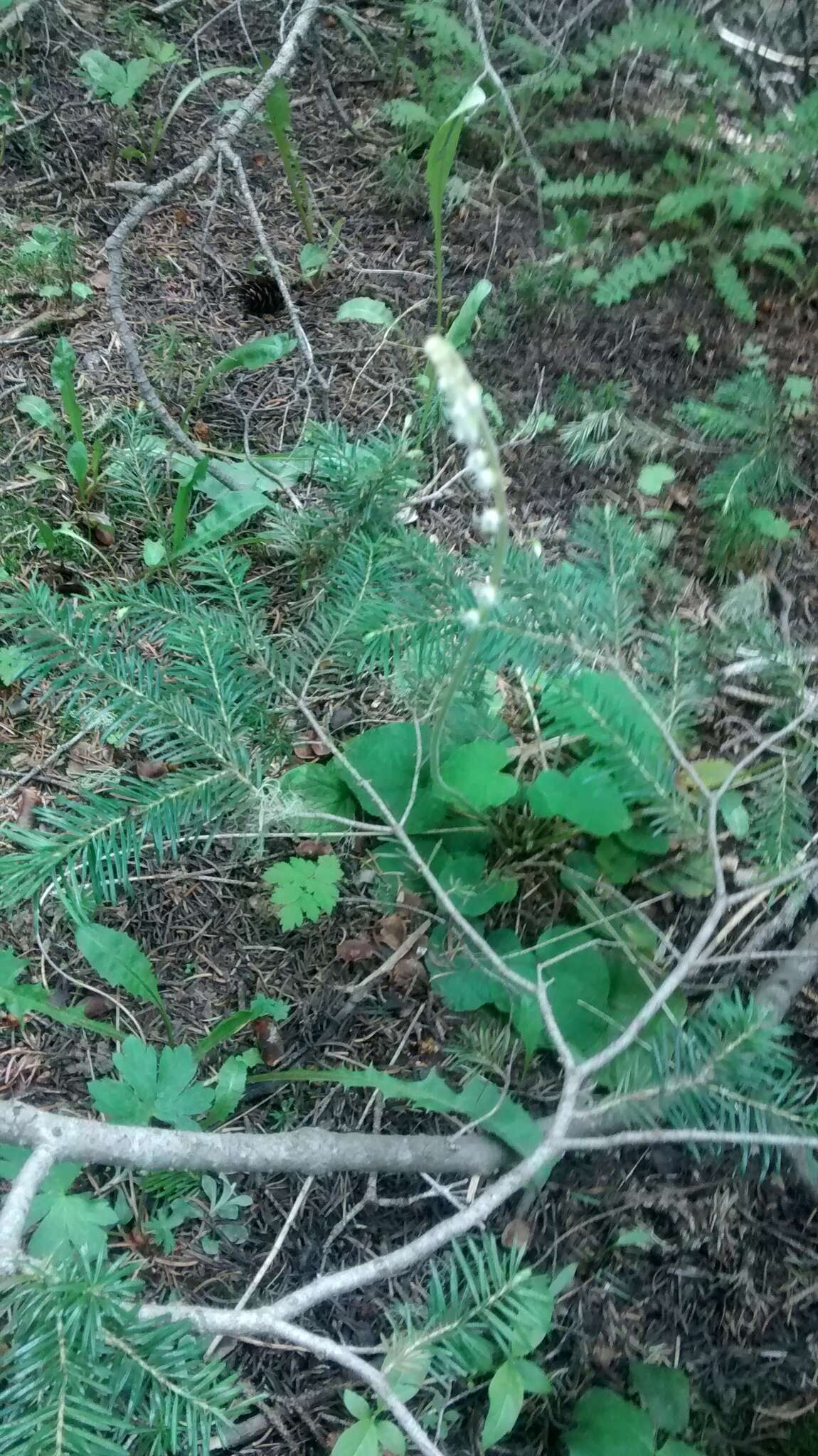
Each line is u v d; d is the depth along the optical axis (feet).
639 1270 1.95
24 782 2.45
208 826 2.38
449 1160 1.91
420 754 2.15
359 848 2.39
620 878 2.28
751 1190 2.03
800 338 3.56
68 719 2.54
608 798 2.11
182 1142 1.67
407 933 2.30
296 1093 2.10
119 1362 1.32
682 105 4.03
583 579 2.15
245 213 3.70
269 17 4.28
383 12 4.42
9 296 3.34
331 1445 1.75
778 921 2.22
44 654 1.90
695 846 2.29
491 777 2.15
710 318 3.58
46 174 3.67
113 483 2.94
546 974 2.10
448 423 3.16
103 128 3.82
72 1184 1.96
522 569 1.99
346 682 2.65
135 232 3.58
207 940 2.29
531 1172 1.64
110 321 3.34
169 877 2.36
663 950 2.23
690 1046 1.75
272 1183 2.02
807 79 4.07
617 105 4.06
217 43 4.18
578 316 3.53
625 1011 2.09
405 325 3.49
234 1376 1.38
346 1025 2.19
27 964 1.95
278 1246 1.92
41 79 3.90
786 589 2.93
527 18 4.11
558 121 4.04
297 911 2.18
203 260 3.56
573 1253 1.96
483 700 2.32
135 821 1.85
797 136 3.66
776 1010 2.08
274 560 2.88
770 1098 1.73
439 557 2.07
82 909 1.81
